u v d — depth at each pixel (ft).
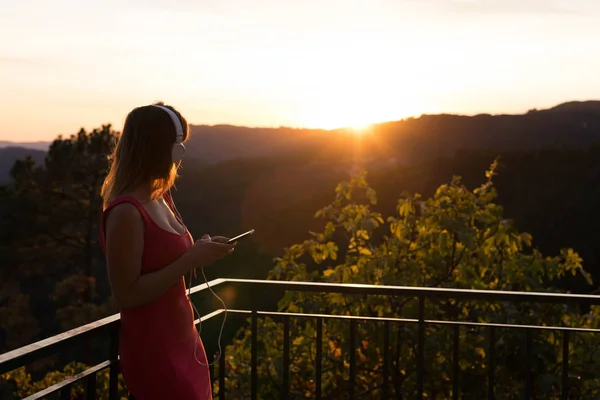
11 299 98.48
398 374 18.52
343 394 20.34
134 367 6.40
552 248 112.68
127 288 5.89
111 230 5.86
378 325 19.03
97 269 108.06
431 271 22.43
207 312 9.77
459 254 22.33
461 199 22.25
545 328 9.85
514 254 22.58
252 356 10.54
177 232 6.55
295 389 20.56
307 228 127.13
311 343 20.47
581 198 120.67
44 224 103.81
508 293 9.23
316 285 9.96
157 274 5.96
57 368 58.34
